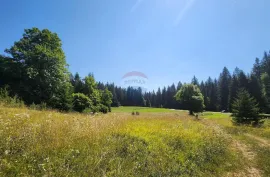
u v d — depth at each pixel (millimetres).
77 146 5312
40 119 7406
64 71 31234
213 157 7457
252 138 13039
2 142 4527
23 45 29594
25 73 27781
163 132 8828
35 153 4582
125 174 4738
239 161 7598
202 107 45594
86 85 43594
